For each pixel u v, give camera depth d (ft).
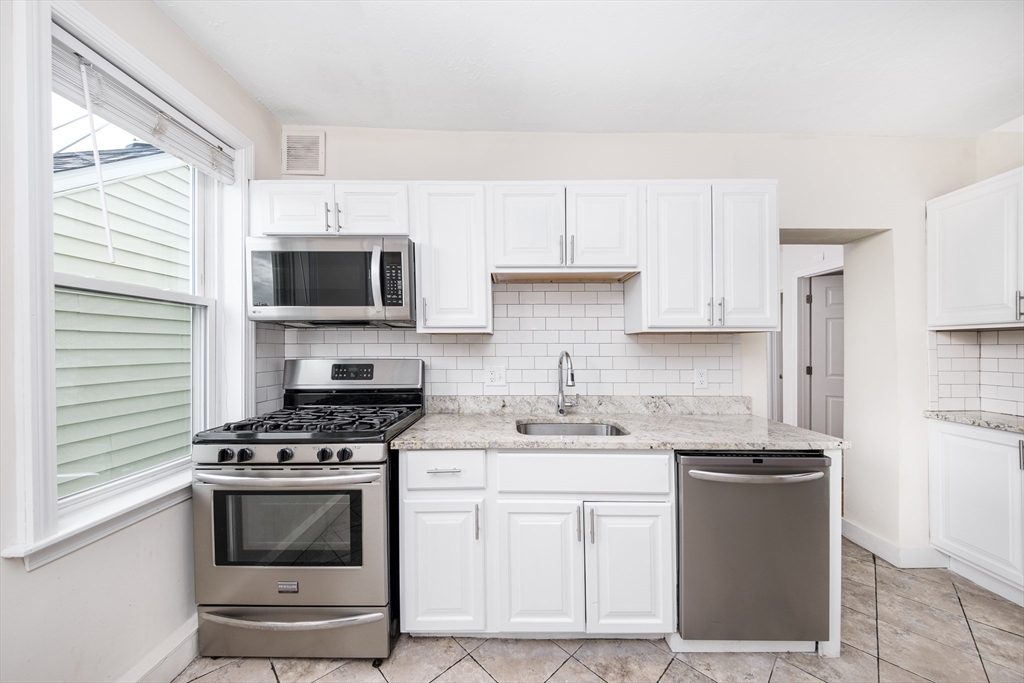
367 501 5.06
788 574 5.08
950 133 7.44
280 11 4.83
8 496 3.40
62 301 3.99
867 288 8.02
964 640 5.45
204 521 5.09
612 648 5.34
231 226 6.22
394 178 7.39
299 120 7.19
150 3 4.67
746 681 4.80
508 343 7.54
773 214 6.34
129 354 4.75
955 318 6.95
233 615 5.10
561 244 6.36
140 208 4.92
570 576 5.28
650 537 5.23
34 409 3.50
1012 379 7.02
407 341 7.56
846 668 4.98
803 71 5.84
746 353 7.52
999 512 6.28
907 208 7.50
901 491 7.40
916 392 7.44
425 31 5.13
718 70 5.83
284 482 4.96
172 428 5.38
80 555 3.87
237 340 6.23
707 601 5.11
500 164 7.45
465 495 5.33
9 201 3.43
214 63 5.68
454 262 6.40
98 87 4.18
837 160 7.50
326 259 6.25
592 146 7.47
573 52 5.48
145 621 4.56
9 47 3.43
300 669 5.00
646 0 4.65
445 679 4.85
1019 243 6.07
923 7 4.72
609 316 7.54
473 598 5.31
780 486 5.08
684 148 7.48
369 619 5.00
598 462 5.27
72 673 3.80
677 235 6.34
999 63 5.65
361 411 6.56
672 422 6.54
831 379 12.16
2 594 3.32
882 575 7.07
